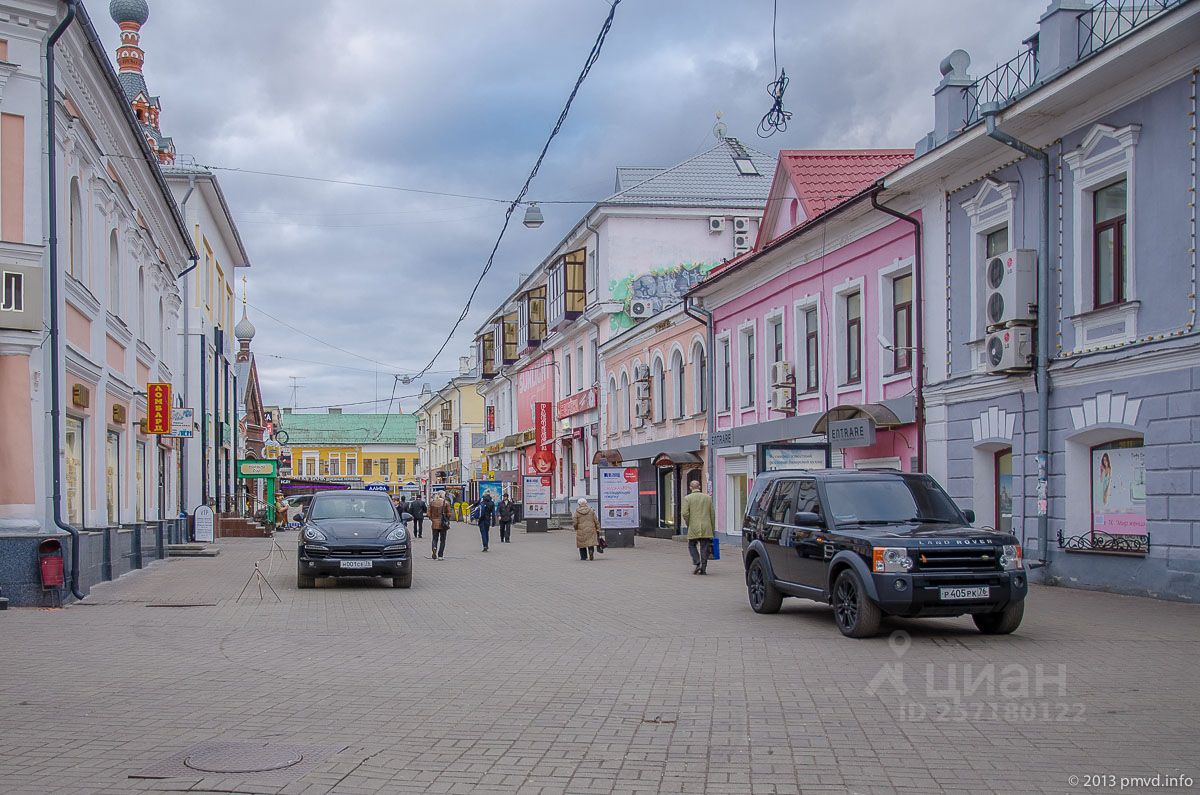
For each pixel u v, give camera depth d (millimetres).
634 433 39469
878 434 21969
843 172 27609
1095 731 7184
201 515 30250
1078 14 16125
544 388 53844
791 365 26125
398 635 12539
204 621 13789
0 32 15031
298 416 111625
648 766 6383
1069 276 16156
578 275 45312
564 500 50000
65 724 7535
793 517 13492
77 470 18062
